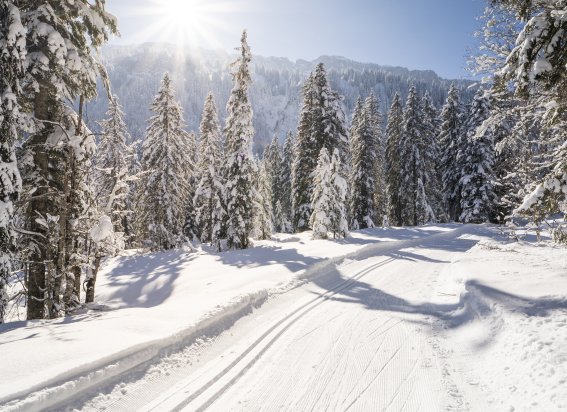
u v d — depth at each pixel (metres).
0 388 4.40
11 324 8.91
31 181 11.20
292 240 26.94
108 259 26.12
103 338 6.36
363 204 37.38
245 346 7.10
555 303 6.50
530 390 4.54
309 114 32.19
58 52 9.96
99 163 25.92
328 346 7.07
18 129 10.51
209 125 31.67
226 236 25.92
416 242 23.64
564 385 4.23
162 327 7.25
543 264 10.18
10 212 9.05
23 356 5.43
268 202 33.38
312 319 8.77
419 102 39.41
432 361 6.29
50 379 4.62
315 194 26.09
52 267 11.13
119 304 15.59
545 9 6.43
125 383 5.25
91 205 12.57
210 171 29.38
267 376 5.89
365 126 37.03
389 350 6.82
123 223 34.72
